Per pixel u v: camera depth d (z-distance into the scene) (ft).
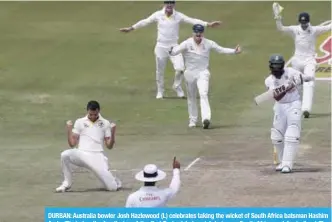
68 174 202.28
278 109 214.28
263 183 203.21
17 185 209.97
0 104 310.65
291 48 376.07
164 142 255.29
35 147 253.65
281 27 284.41
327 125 270.87
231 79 339.77
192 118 275.80
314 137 254.88
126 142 256.32
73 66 363.15
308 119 280.92
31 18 435.94
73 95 322.96
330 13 417.49
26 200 195.52
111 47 388.16
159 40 312.71
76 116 293.64
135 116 292.20
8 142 260.83
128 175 216.74
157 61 314.55
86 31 411.95
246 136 260.21
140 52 380.37
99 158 200.13
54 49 386.93
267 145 247.50
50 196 198.18
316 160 226.79
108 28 416.26
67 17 436.76
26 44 393.91
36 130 276.21
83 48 387.55
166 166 224.53
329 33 376.27
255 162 226.58
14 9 451.94
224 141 254.27
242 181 205.87
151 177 151.94
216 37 393.50
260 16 424.46
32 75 350.64
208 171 217.56
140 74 351.46
